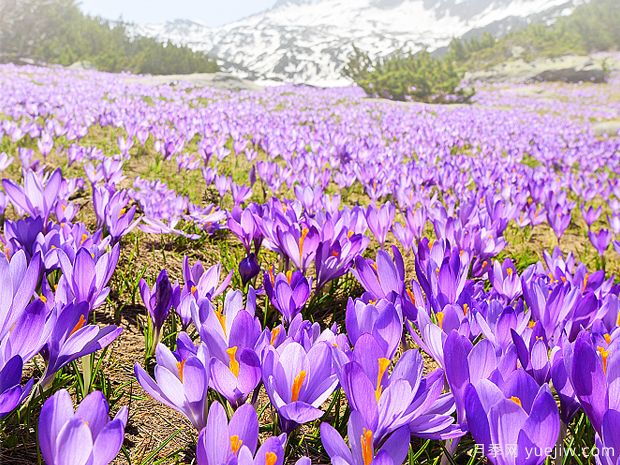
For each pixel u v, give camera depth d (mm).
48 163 7316
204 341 1514
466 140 15836
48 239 2369
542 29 62125
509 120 22406
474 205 4340
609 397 1308
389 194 7211
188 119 12453
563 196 6445
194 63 52750
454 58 63312
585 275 2762
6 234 2348
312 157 8070
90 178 4766
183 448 1810
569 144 16109
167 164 8648
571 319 2152
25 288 1467
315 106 23812
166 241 4227
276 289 2068
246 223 3109
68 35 54562
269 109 20469
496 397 1253
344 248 2689
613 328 2205
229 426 1159
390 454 1189
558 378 1554
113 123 11742
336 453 1189
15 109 11375
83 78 29906
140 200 4562
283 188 7293
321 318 2988
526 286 2160
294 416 1327
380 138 14094
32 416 1756
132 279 3236
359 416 1226
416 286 2102
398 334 1562
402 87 33625
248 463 1097
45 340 1423
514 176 8305
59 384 1914
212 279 2221
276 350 1513
